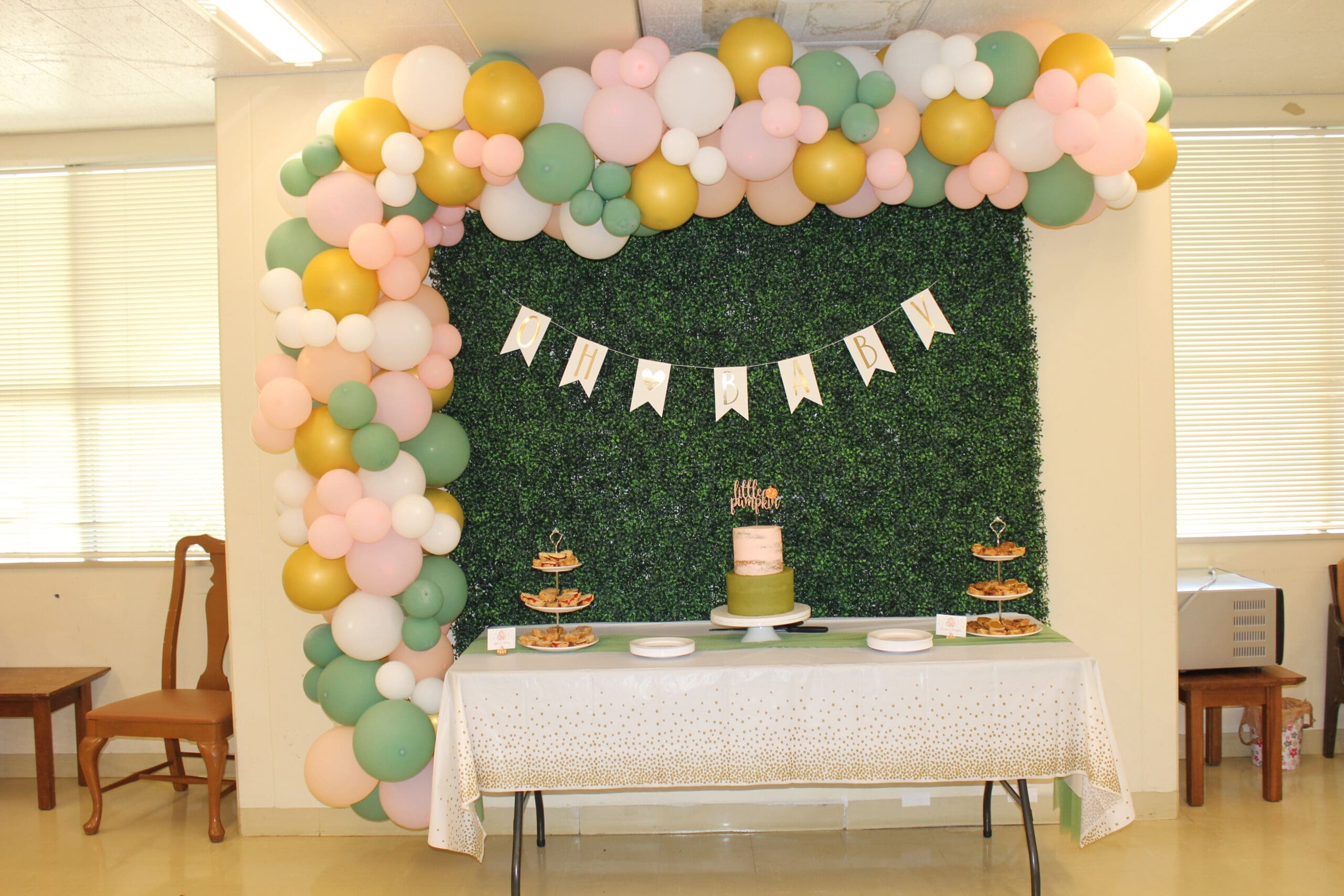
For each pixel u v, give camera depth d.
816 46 3.24
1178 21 3.10
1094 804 2.62
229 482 3.38
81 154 3.97
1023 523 3.27
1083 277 3.31
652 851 3.16
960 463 3.27
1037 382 3.29
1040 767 2.59
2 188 4.05
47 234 4.04
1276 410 3.95
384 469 2.76
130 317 4.02
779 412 3.28
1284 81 3.71
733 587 2.93
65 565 4.01
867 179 2.90
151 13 2.86
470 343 3.30
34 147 3.98
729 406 3.24
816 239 3.27
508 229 2.88
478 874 3.02
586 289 3.30
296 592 2.79
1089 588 3.31
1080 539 3.31
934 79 2.69
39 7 2.80
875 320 3.28
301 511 2.87
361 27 2.97
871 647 2.77
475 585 3.31
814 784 3.23
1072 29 3.13
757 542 2.93
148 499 4.03
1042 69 2.75
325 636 2.95
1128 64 2.80
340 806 2.86
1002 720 2.59
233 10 2.85
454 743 2.66
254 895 2.89
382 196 2.71
